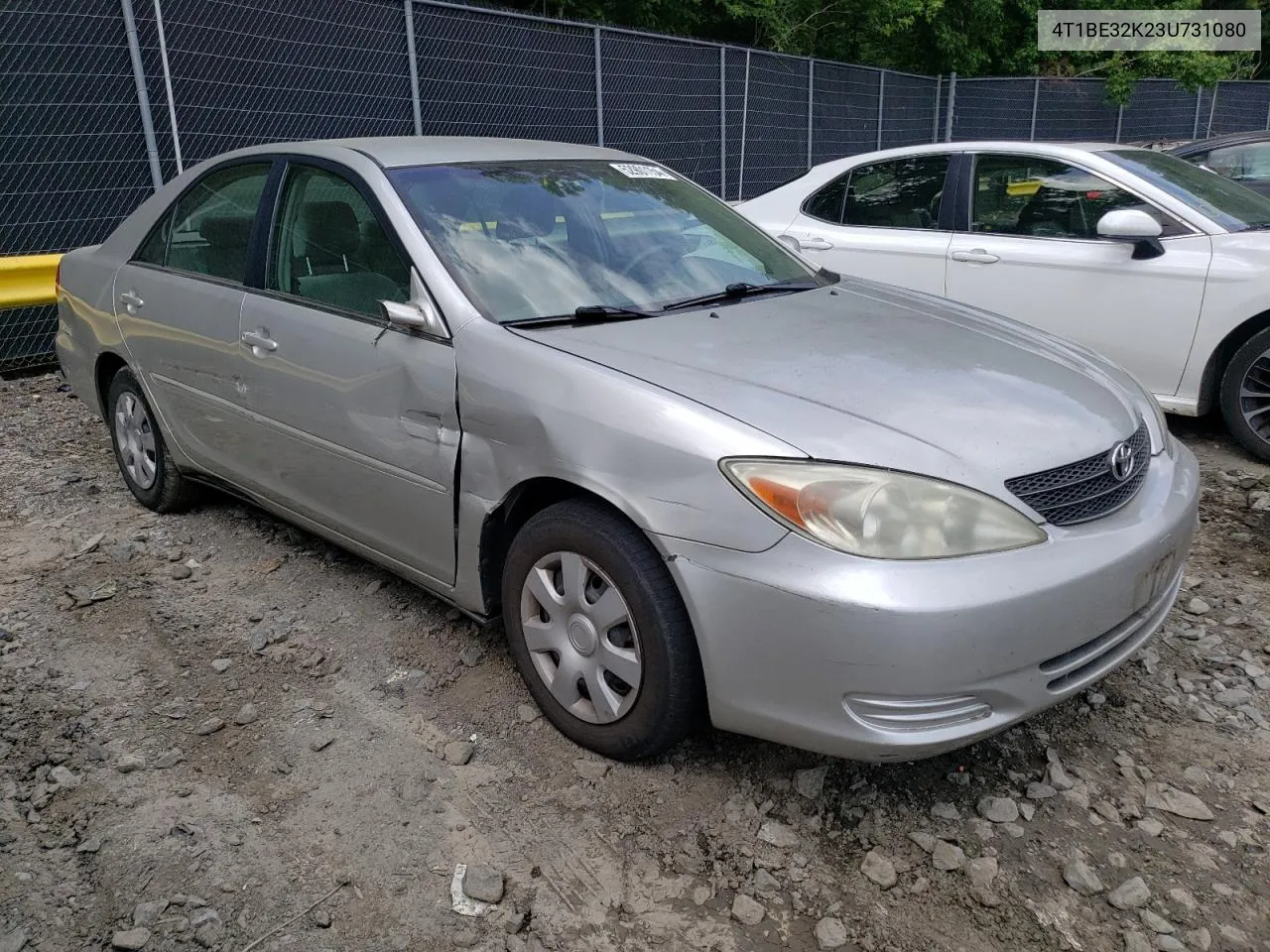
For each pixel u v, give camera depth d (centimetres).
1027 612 222
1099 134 1948
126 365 430
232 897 229
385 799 261
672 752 277
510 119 1062
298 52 889
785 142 1428
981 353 290
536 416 262
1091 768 271
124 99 790
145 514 446
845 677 221
